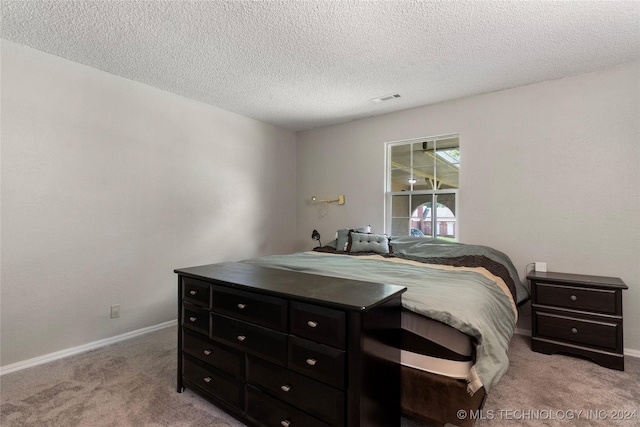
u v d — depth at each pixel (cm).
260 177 427
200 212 356
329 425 135
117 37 223
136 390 203
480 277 226
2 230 226
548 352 259
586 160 279
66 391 201
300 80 295
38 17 199
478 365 144
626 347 261
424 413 156
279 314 152
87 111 268
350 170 425
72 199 259
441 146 361
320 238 454
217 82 301
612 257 268
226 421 173
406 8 190
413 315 163
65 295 256
